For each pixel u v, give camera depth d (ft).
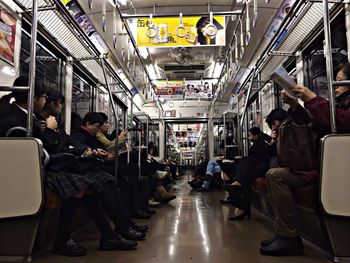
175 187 28.84
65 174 6.52
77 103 15.02
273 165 10.37
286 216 6.44
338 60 10.32
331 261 5.85
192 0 15.61
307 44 12.28
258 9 14.44
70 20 8.27
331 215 5.58
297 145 6.51
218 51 23.38
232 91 27.76
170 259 6.16
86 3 12.56
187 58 23.39
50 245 7.20
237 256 6.35
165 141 35.24
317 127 6.51
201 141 51.16
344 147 5.57
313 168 6.51
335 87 6.26
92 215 7.04
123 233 7.89
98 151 7.91
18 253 6.00
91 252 6.75
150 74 29.22
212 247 7.16
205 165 29.66
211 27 12.76
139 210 11.74
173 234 8.68
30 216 5.77
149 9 16.34
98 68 16.24
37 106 6.68
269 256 6.31
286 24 9.35
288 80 6.16
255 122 22.04
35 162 5.80
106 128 11.35
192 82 30.66
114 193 8.92
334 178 5.59
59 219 6.71
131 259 6.17
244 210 11.16
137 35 14.87
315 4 10.09
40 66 11.46
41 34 10.49
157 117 35.01
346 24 9.20
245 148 14.69
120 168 10.42
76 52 13.19
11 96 6.54
